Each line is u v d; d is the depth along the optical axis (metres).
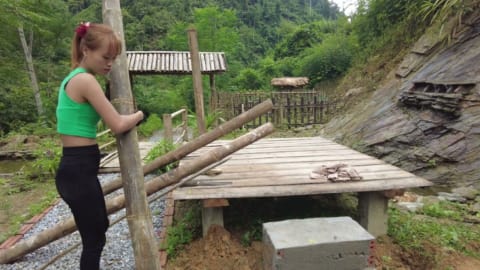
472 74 5.02
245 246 2.78
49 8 10.12
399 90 6.76
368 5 11.00
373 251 2.12
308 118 10.13
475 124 4.61
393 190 2.79
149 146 6.96
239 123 2.75
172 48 22.72
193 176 2.75
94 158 1.73
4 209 4.00
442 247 2.80
